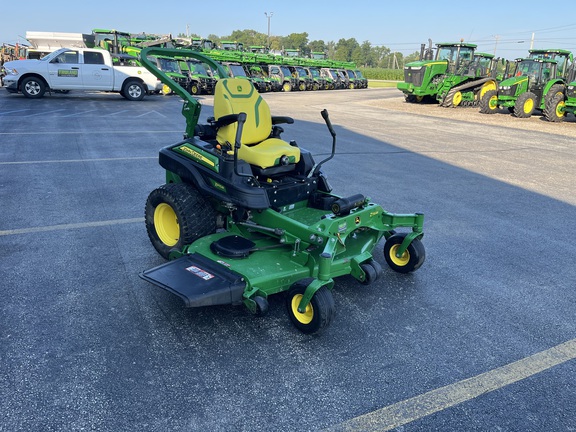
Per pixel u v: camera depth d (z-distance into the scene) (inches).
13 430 102.9
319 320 136.3
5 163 334.3
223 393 117.6
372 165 390.9
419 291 176.9
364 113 832.3
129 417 108.3
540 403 119.5
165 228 191.0
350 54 6318.9
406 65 1012.5
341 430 107.8
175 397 115.4
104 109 685.3
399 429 108.9
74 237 208.7
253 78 1320.1
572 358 138.8
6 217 229.0
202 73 1082.7
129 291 164.7
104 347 133.2
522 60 842.8
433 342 144.2
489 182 350.3
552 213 278.8
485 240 230.8
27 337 135.8
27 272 174.7
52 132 471.8
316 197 187.6
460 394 121.6
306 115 751.1
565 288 183.9
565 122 781.3
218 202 183.0
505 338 147.9
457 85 984.3
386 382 124.8
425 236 232.8
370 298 170.1
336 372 127.8
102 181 298.7
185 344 136.6
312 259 152.0
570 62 840.9
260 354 133.8
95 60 784.9
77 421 106.3
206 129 195.3
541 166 420.2
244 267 149.6
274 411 112.5
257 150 174.2
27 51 1098.7
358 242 175.8
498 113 898.1
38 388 115.9
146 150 403.9
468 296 174.6
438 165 404.5
